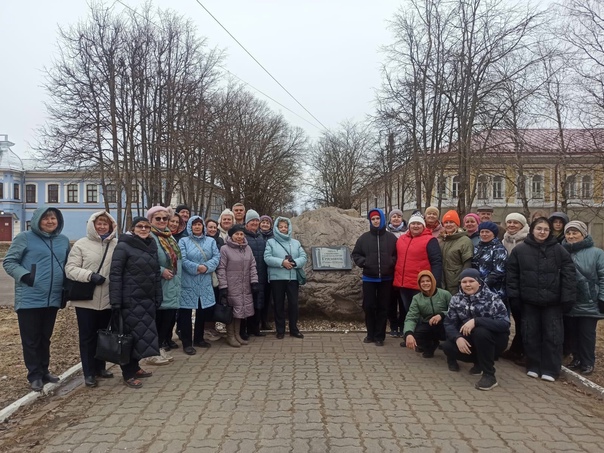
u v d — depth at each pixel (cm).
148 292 499
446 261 631
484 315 514
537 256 529
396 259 665
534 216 623
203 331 670
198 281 635
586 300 545
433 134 1986
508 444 355
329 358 602
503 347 512
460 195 1855
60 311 952
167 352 637
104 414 417
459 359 546
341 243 817
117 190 2081
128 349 473
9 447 355
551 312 530
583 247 556
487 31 1778
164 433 374
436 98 1933
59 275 486
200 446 351
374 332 685
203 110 2295
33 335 478
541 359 538
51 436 373
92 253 491
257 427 385
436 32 1925
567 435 373
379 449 346
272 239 725
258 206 3569
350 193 4775
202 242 648
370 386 492
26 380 514
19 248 471
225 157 2956
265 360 593
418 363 583
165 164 2414
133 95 2061
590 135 1345
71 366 575
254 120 3609
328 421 398
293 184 4400
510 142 1888
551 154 2041
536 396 469
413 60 1970
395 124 2067
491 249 591
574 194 1989
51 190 4916
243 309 662
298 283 730
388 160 2238
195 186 2980
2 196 4788
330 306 793
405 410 425
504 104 1764
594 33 1272
